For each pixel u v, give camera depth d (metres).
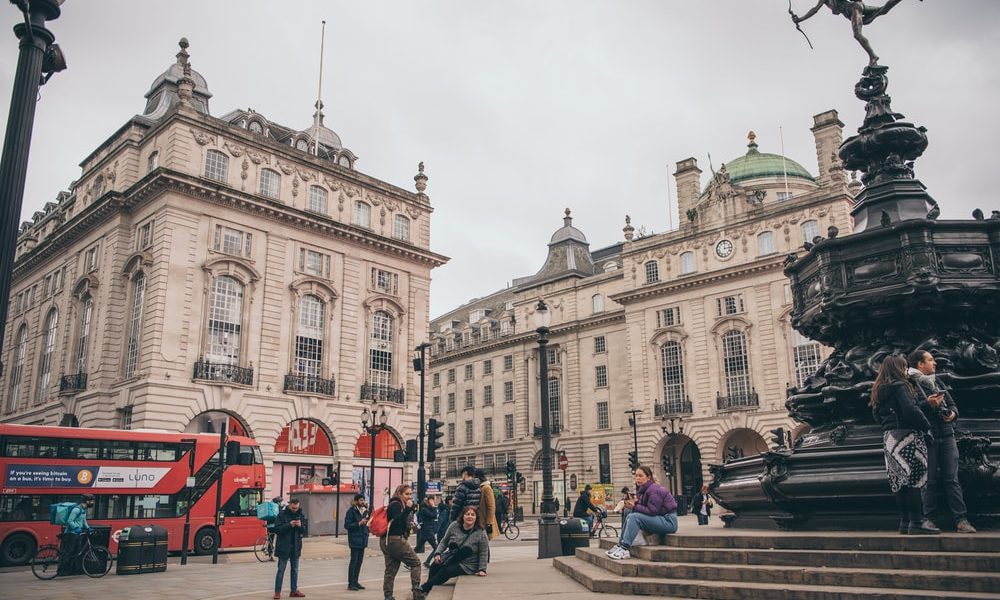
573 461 66.81
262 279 41.03
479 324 82.44
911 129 11.67
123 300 39.81
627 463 62.75
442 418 83.19
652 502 10.48
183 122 39.28
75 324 42.81
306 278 42.78
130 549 19.03
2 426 23.28
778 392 51.34
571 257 75.19
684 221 61.34
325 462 42.31
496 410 76.12
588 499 23.97
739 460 11.98
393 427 45.38
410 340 48.06
